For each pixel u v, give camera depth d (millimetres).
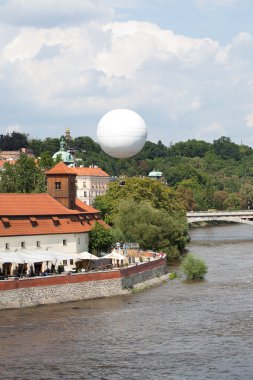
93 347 90750
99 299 125500
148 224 186500
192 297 126500
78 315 110688
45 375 79312
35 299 118688
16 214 138375
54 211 146250
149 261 147250
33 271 131750
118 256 142000
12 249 135625
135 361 84125
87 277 126000
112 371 80375
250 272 161125
